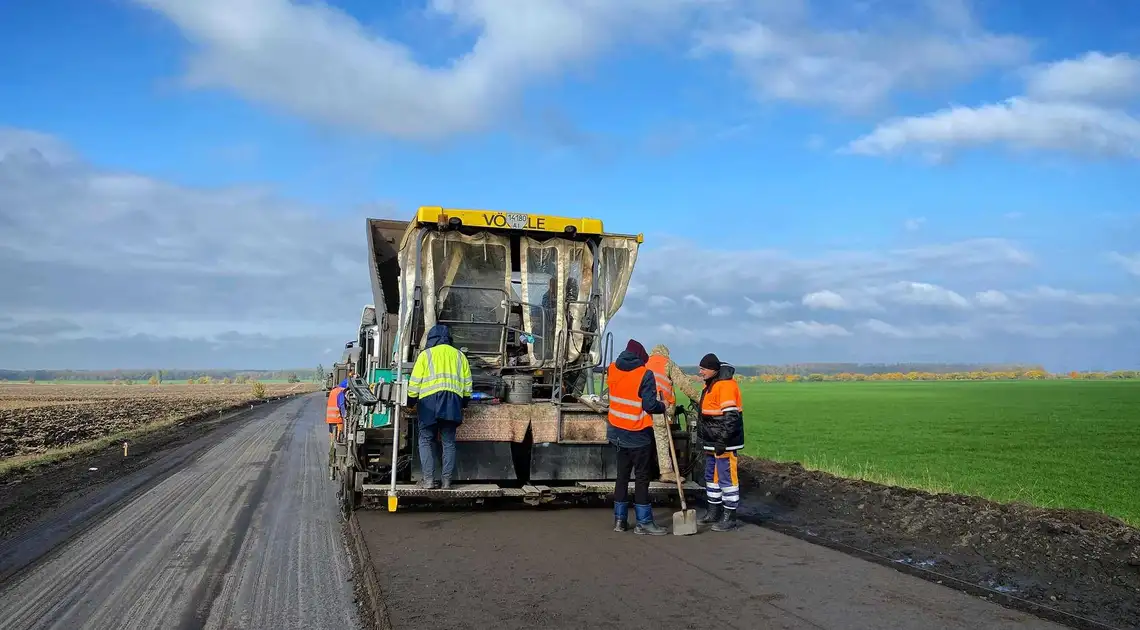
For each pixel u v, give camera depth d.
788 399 58.06
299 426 28.02
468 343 9.35
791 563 6.52
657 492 9.06
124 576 6.52
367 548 7.12
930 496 9.57
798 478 12.02
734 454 8.21
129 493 11.52
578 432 9.01
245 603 5.70
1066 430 25.42
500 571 6.25
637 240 9.89
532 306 9.55
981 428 26.58
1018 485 11.84
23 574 6.64
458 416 8.39
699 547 7.17
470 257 9.38
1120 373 175.75
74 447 19.28
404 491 8.24
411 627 4.84
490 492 8.38
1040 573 6.18
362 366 11.47
